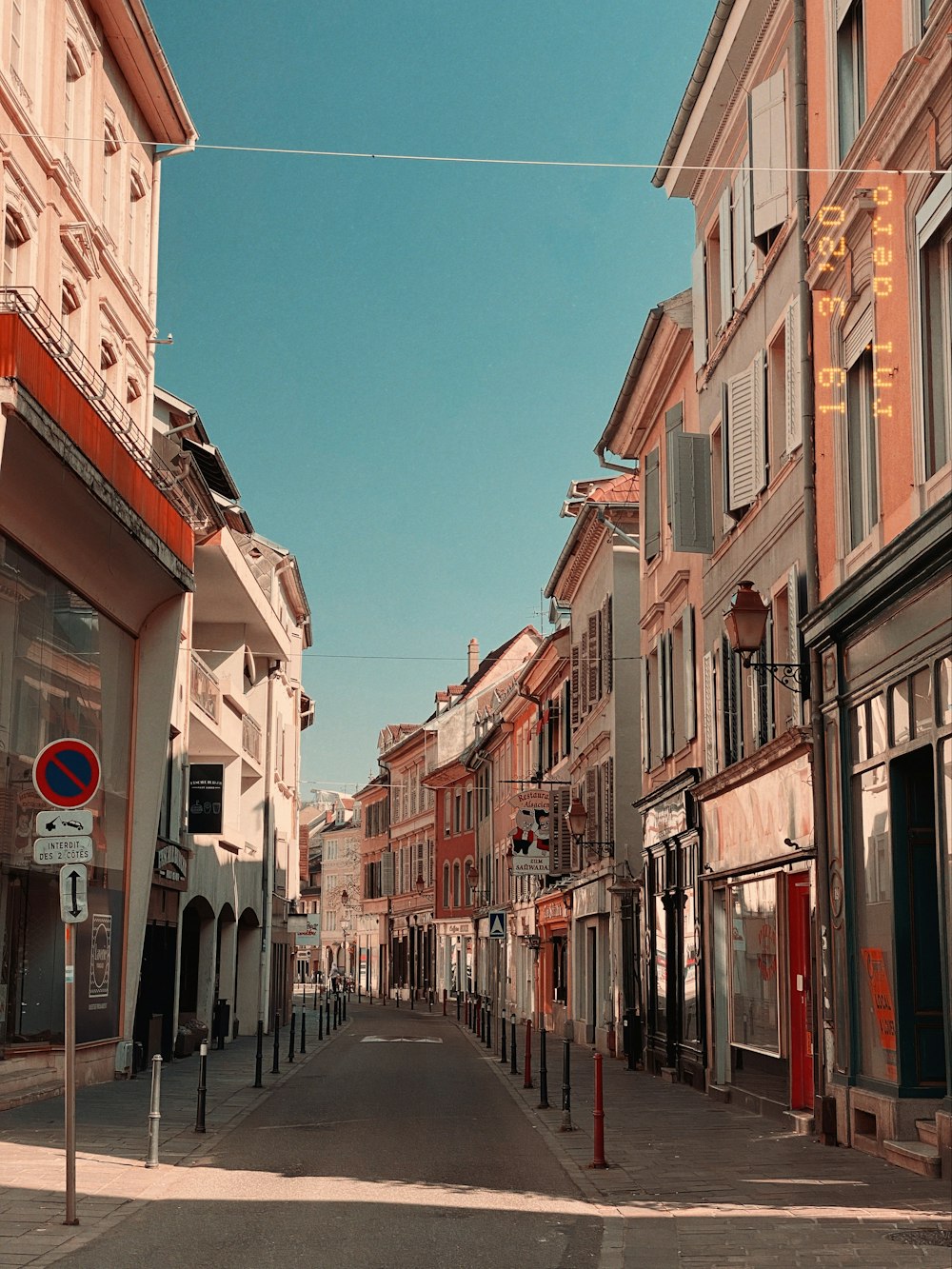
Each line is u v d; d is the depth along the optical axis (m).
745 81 19.39
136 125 24.33
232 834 33.91
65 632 18.89
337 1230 9.35
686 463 21.44
